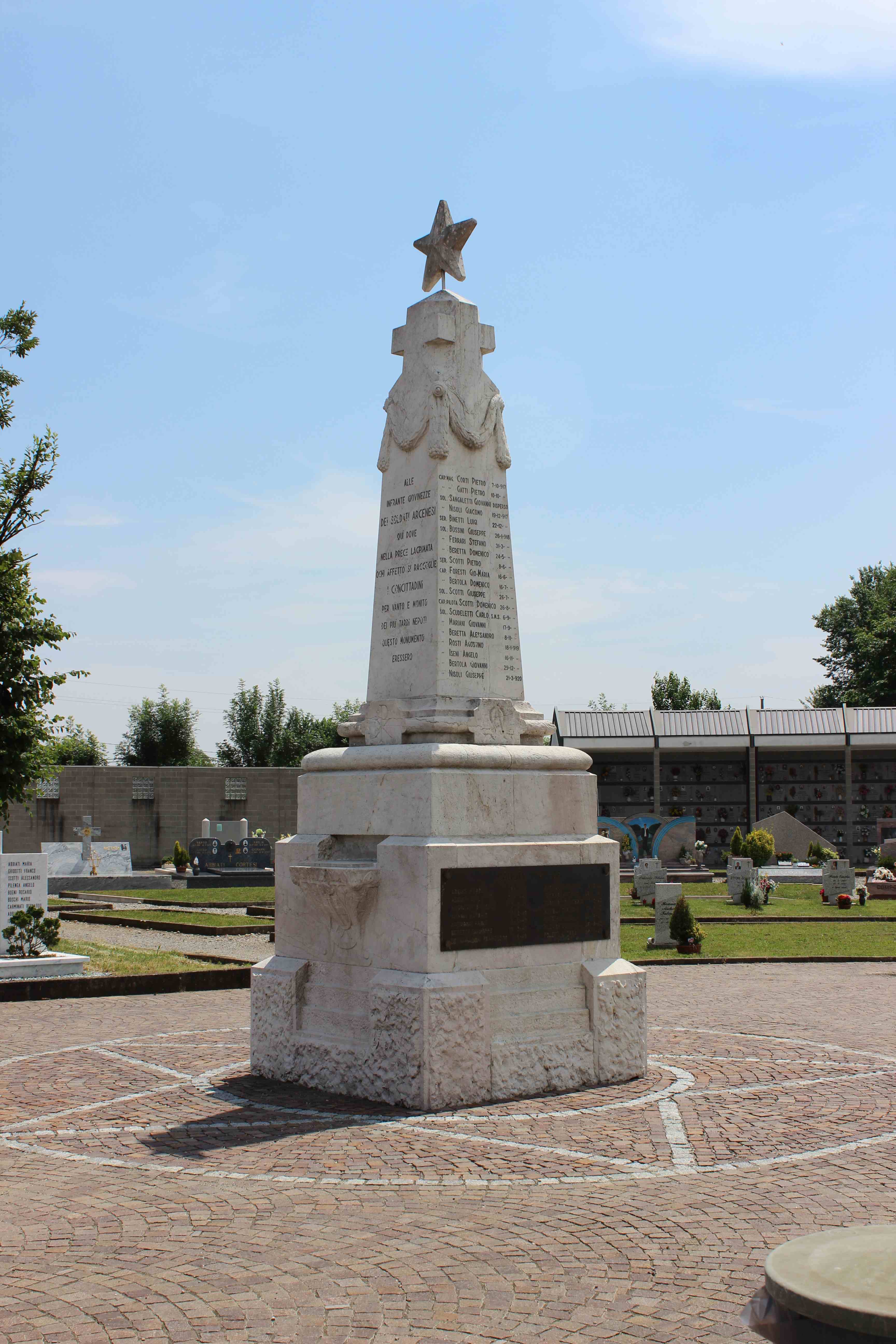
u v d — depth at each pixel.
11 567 25.28
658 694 84.06
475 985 10.09
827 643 81.38
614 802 51.75
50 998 16.77
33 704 25.45
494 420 11.81
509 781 10.84
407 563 11.52
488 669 11.44
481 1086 10.09
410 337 11.91
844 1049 12.72
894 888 36.59
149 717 77.56
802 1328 3.45
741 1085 10.88
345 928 10.80
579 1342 5.50
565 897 10.97
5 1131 9.24
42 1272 6.31
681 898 23.30
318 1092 10.55
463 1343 5.49
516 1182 7.88
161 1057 12.17
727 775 51.84
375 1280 6.21
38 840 51.00
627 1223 7.08
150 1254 6.57
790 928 27.89
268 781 54.75
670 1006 16.25
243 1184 7.85
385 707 11.12
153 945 24.69
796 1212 7.29
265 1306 5.88
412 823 10.45
